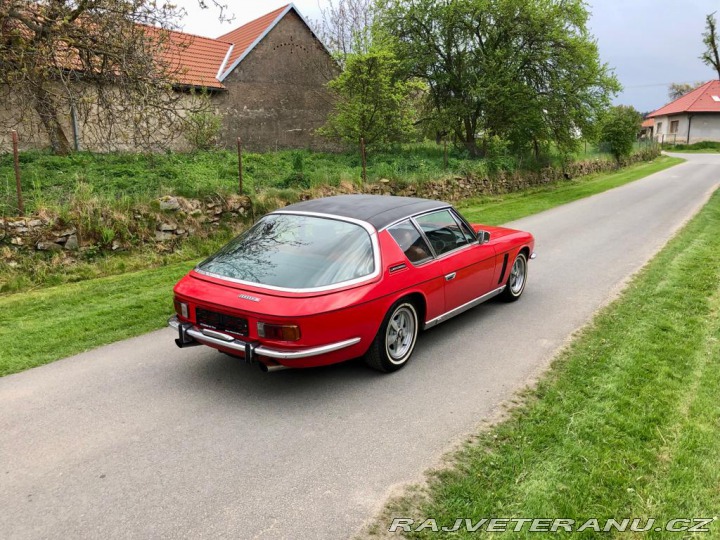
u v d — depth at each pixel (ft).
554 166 83.51
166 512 9.63
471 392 14.34
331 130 72.33
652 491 9.96
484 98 69.26
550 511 9.48
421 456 11.37
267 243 15.61
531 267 28.60
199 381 15.14
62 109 41.04
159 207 31.91
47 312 21.18
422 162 61.41
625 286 24.17
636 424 12.14
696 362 15.48
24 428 12.54
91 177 36.96
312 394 14.30
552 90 72.84
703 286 23.17
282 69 74.28
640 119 145.28
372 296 14.15
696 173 95.96
